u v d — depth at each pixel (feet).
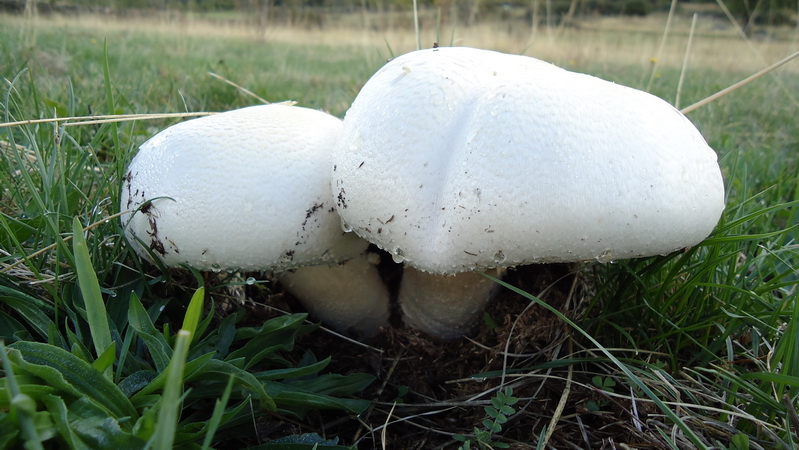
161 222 0.52
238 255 0.52
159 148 0.55
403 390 0.61
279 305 0.71
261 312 0.67
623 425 0.52
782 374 0.49
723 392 0.55
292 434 0.51
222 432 0.47
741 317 0.56
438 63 0.51
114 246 0.56
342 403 0.53
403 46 2.69
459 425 0.57
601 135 0.44
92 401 0.37
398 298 0.71
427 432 0.56
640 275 0.62
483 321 0.66
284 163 0.53
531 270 0.66
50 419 0.35
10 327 0.48
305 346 0.68
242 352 0.52
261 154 0.53
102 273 0.56
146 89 1.34
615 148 0.44
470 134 0.46
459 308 0.64
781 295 0.70
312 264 0.57
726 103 1.74
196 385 0.46
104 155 0.90
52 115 0.88
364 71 2.09
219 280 0.63
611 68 2.43
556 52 2.55
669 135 0.46
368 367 0.65
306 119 0.59
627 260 0.61
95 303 0.42
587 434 0.53
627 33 3.49
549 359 0.60
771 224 0.84
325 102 1.64
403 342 0.67
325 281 0.66
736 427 0.51
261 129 0.55
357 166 0.50
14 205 0.68
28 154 0.75
